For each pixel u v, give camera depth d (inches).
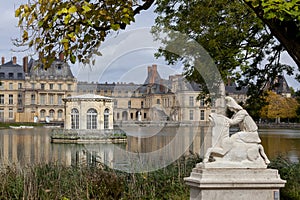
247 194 257.8
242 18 609.9
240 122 271.7
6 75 5177.2
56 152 1131.9
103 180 394.0
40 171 433.7
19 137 2080.5
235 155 263.4
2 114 5157.5
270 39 644.1
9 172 420.8
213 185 253.9
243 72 623.5
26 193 374.3
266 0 288.4
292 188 418.0
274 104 2834.6
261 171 261.1
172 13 655.1
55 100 5182.1
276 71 660.1
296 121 2915.8
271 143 1253.7
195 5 638.5
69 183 402.0
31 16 295.7
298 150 979.3
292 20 316.8
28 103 5132.9
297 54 325.1
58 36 312.5
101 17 310.7
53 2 288.5
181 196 382.3
